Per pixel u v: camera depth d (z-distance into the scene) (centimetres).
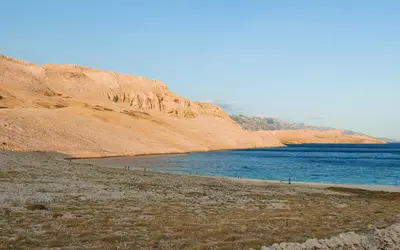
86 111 11544
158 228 1488
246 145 18088
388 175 5750
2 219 1490
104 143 8600
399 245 1452
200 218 1722
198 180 3847
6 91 12288
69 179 3005
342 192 3322
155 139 11388
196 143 13562
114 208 1866
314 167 7244
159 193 2545
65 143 7638
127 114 13612
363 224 1759
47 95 14362
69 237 1291
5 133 6788
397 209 2308
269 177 5209
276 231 1528
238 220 1720
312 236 1468
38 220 1505
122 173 3978
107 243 1246
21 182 2592
